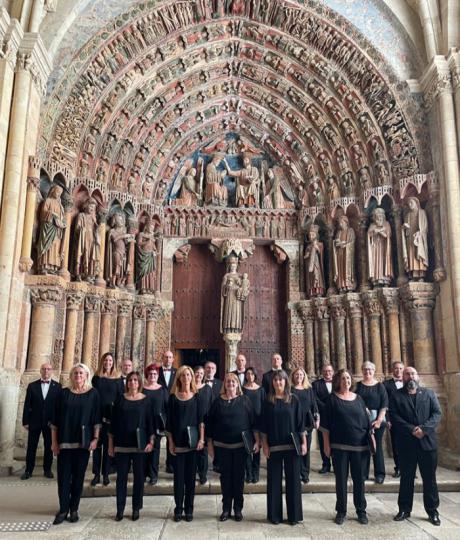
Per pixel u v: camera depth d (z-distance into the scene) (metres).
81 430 6.71
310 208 16.22
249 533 6.25
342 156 15.65
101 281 14.13
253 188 16.75
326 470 9.80
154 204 16.16
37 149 12.74
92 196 14.08
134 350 14.80
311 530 6.40
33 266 12.49
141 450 6.80
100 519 6.88
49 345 12.26
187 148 16.94
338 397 7.13
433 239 13.45
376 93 14.62
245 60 15.99
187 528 6.47
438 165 13.38
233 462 6.95
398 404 7.20
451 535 6.23
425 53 14.12
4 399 10.59
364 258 14.84
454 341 12.20
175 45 15.03
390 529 6.48
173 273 16.70
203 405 7.23
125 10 14.01
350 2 14.70
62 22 13.33
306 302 15.85
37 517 6.88
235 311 15.42
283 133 16.67
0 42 11.54
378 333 14.20
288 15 14.88
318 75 15.53
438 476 9.67
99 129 14.36
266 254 17.06
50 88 13.22
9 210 11.30
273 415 6.86
